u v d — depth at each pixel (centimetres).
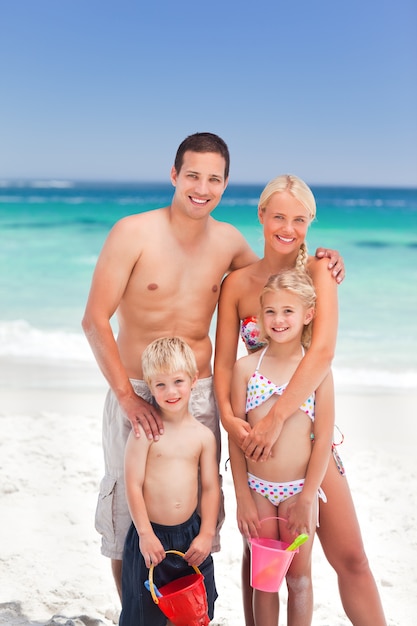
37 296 1528
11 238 2542
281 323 332
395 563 471
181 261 362
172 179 362
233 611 404
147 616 334
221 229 377
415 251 2223
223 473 613
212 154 345
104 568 458
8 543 484
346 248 2303
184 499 338
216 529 362
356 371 981
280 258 353
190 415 352
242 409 346
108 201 4709
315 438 334
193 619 315
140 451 338
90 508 545
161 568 334
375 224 2933
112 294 356
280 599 422
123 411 348
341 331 1223
